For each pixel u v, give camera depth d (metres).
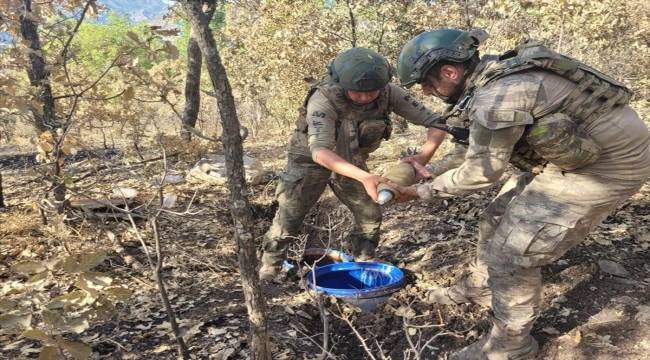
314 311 3.55
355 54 3.13
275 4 9.12
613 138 2.27
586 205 2.38
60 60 3.51
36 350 2.78
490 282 2.65
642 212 4.38
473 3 8.00
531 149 2.40
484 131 2.24
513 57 2.36
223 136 2.06
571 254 3.62
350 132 3.35
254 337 2.28
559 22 8.13
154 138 6.46
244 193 2.12
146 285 3.69
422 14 8.50
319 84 3.33
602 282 3.27
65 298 2.18
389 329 3.33
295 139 3.59
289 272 4.01
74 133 3.61
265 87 13.54
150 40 2.70
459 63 2.46
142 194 5.68
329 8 9.18
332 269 3.85
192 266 4.12
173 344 2.95
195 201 5.79
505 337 2.64
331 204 5.69
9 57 3.56
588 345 2.77
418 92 8.63
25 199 5.80
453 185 2.43
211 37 1.95
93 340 2.94
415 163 2.91
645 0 9.72
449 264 3.89
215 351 2.88
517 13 7.84
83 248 4.10
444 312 3.32
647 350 2.67
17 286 3.48
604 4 7.91
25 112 3.37
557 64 2.23
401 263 4.09
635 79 10.26
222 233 4.95
